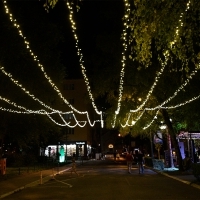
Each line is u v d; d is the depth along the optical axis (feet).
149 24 32.22
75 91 246.68
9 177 84.48
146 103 97.45
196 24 33.01
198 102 84.12
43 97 100.63
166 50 35.12
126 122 104.32
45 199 48.06
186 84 79.51
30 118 101.04
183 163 102.17
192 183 64.44
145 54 33.32
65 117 244.83
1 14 78.89
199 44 35.37
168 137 114.52
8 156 139.54
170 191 54.90
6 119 95.71
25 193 56.13
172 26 32.04
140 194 51.26
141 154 99.09
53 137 166.61
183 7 31.14
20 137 103.50
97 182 72.74
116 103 102.63
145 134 121.29
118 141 312.09
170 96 86.53
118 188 60.08
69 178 85.46
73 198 48.14
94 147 334.44
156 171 105.40
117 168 131.03
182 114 92.53
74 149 245.04
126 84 94.02
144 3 31.50
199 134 92.22
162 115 99.66
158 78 83.35
